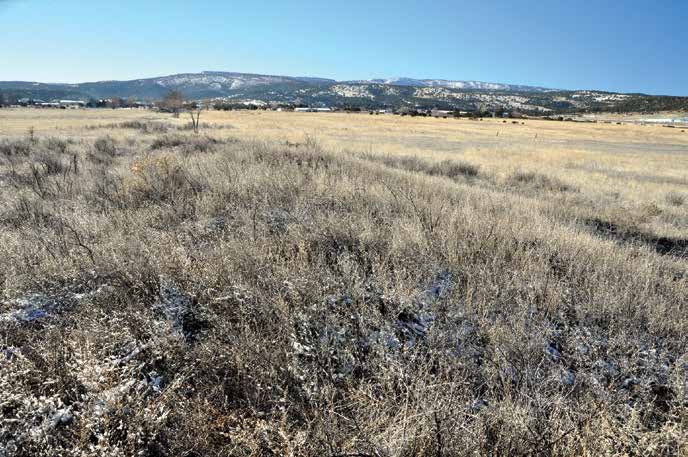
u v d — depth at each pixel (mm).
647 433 1941
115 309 2742
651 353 2672
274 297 2828
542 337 2842
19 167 9289
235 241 3734
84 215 4590
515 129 73188
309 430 1850
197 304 2844
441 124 79062
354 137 41188
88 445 1697
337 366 2424
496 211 6176
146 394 2074
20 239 3930
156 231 4188
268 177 6645
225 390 2199
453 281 3502
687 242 7887
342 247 3961
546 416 2172
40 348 2227
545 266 3955
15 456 1688
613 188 15688
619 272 4137
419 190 7340
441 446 1812
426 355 2564
